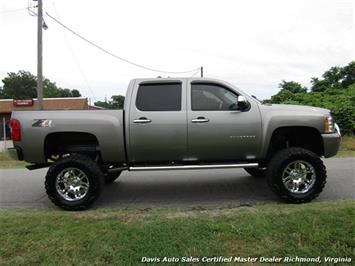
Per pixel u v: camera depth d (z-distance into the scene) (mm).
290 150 5340
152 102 5512
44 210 5371
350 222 4148
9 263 3553
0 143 27281
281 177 5266
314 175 5285
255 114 5465
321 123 5422
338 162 9617
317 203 5180
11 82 83188
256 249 3658
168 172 8492
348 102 18578
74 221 4559
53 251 3744
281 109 5535
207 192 6324
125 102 5516
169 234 3996
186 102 5488
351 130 16922
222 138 5430
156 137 5402
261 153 5527
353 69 34656
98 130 5395
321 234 3859
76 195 5312
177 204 5531
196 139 5422
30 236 4086
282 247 3674
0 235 4133
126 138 5414
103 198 6074
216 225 4180
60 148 5836
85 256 3631
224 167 5484
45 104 37812
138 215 4797
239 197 5867
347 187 6352
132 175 8195
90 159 5426
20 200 6137
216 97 5574
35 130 5363
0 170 10070
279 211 4711
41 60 17016
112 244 3822
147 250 3676
